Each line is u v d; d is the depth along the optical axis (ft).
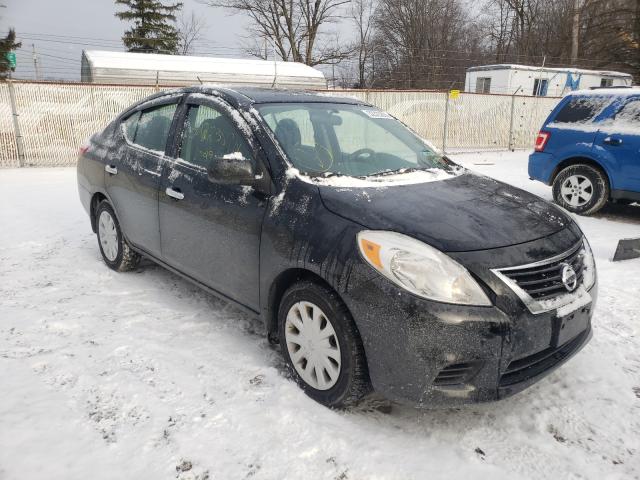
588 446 8.17
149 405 8.82
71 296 13.51
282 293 9.77
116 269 15.31
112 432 8.16
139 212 13.28
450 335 7.39
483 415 8.88
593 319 12.63
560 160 24.66
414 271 7.59
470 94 58.54
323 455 7.75
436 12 136.15
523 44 137.59
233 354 10.57
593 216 24.40
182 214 11.59
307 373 9.06
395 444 8.05
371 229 8.18
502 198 9.73
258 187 9.84
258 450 7.82
